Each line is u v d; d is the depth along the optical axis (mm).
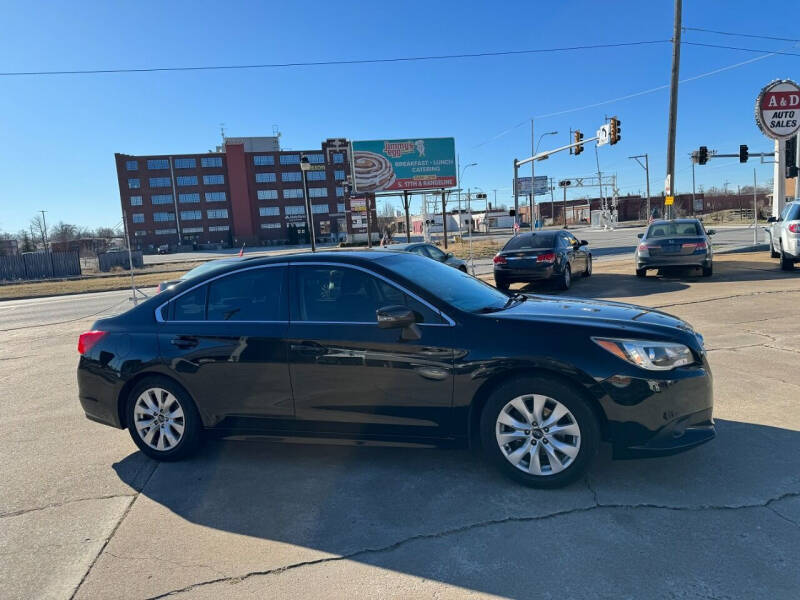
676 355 3547
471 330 3736
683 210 89562
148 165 101500
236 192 103812
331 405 3996
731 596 2551
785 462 3818
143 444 4496
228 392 4219
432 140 42344
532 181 45562
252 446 4703
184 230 103125
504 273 13148
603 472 3816
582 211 94438
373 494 3717
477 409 3807
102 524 3514
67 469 4410
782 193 22234
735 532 3037
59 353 9586
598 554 2910
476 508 3451
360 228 103250
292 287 4234
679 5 21406
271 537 3268
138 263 41500
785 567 2730
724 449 4066
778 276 12867
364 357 3877
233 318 4312
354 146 41781
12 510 3754
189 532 3369
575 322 3689
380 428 3928
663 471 3781
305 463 4293
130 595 2791
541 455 3650
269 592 2760
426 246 13734
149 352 4395
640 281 14023
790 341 7082
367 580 2816
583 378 3475
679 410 3510
